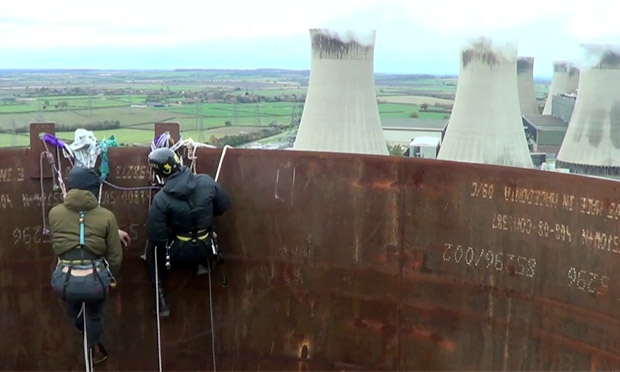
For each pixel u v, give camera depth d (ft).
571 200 14.98
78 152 17.21
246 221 18.99
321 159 18.37
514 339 16.35
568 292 15.20
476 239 16.75
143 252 18.47
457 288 17.24
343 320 18.88
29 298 18.12
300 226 18.72
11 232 17.48
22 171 17.21
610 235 14.32
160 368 19.53
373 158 17.90
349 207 18.30
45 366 18.72
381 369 18.62
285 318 19.33
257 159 18.65
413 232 17.74
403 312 18.15
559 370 15.49
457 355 17.40
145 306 19.02
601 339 14.62
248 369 19.76
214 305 19.47
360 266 18.44
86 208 14.83
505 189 16.15
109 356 19.22
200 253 16.49
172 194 15.78
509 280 16.29
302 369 19.44
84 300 14.88
